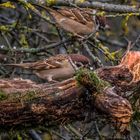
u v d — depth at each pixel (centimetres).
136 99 848
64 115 816
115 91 814
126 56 846
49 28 1509
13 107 809
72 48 1322
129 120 772
